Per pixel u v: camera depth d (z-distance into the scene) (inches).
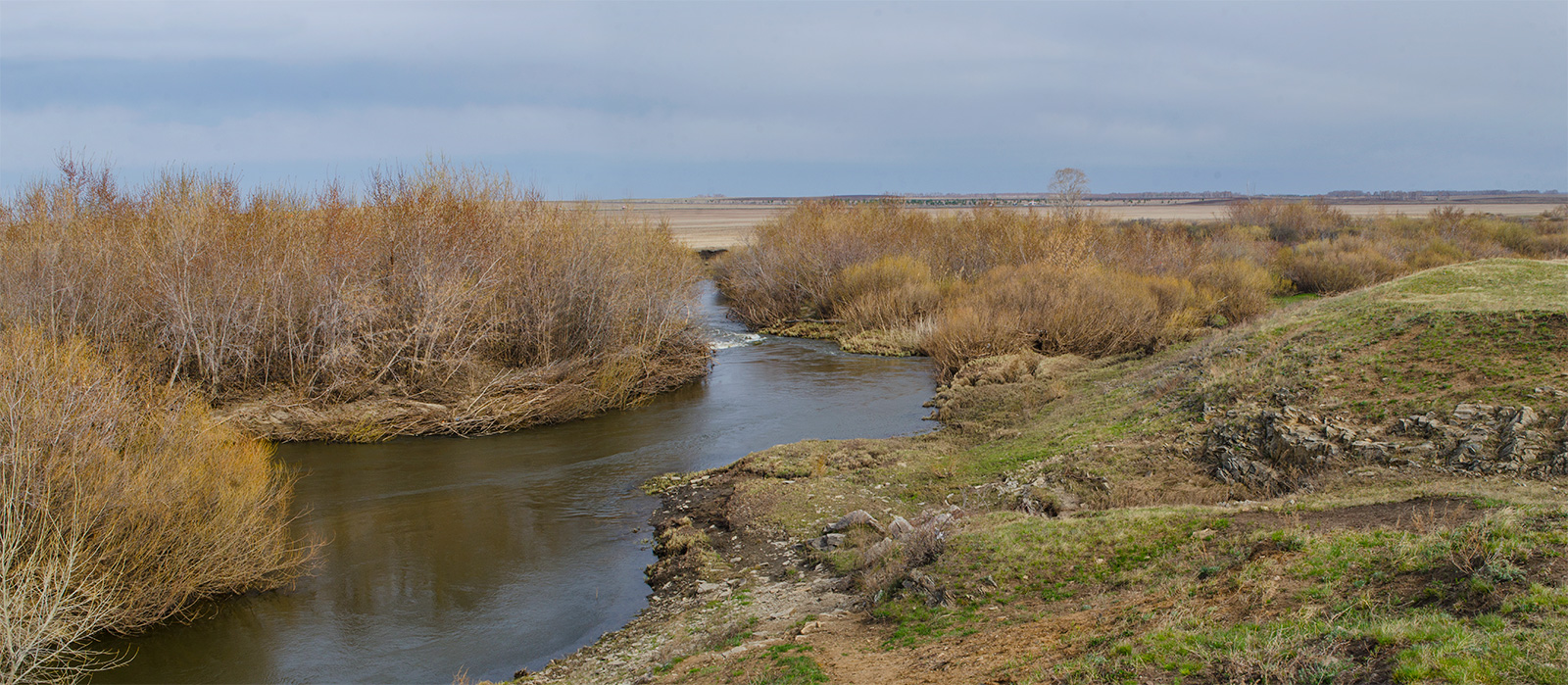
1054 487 492.1
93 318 706.8
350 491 599.5
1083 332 989.2
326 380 792.9
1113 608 287.3
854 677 261.7
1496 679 183.6
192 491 402.0
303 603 421.1
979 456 601.0
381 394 794.2
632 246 1032.8
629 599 427.8
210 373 756.0
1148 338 972.6
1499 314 572.4
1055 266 1186.0
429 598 427.2
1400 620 219.3
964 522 417.7
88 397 390.0
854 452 634.8
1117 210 6722.4
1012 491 505.7
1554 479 371.6
